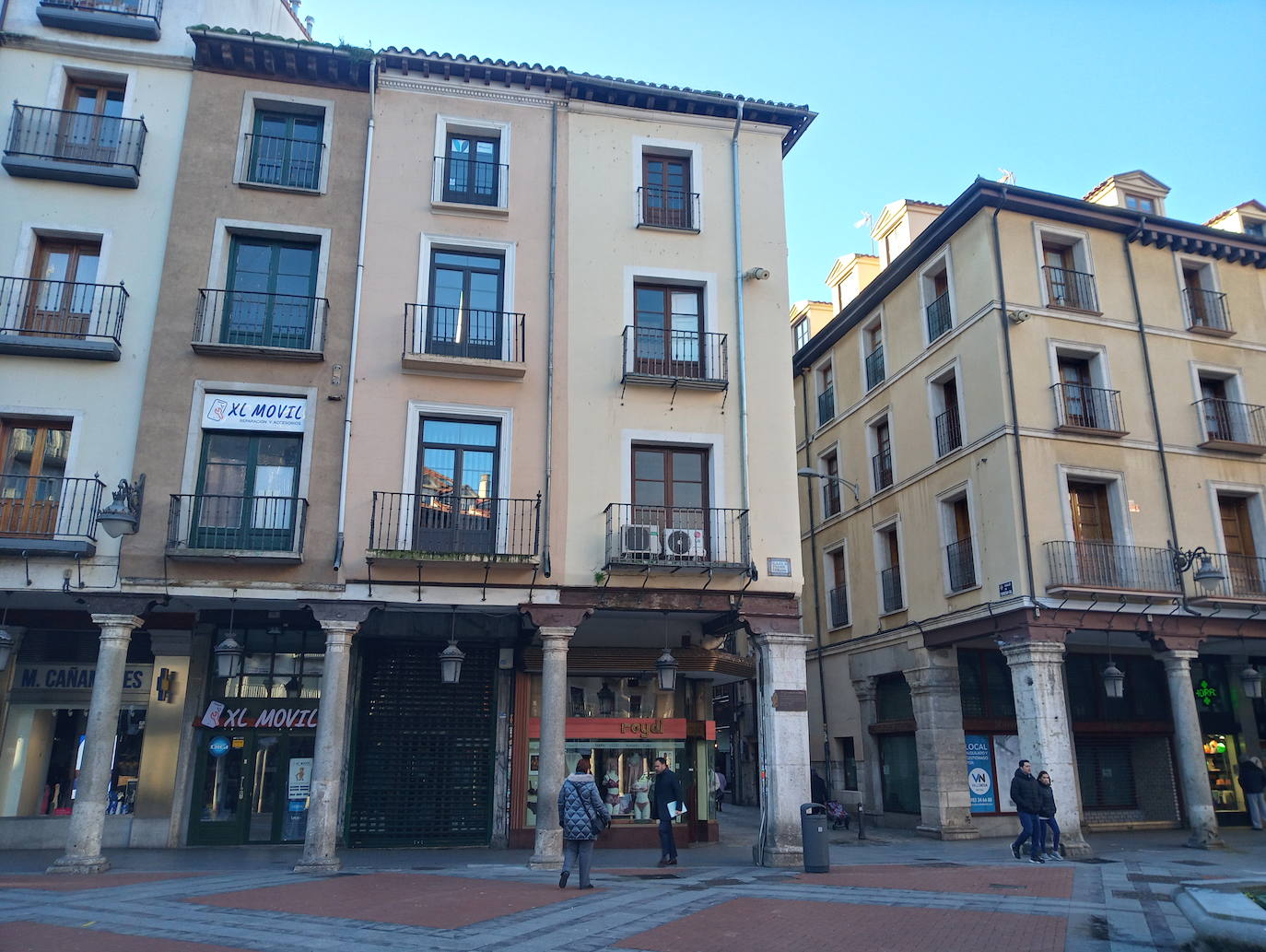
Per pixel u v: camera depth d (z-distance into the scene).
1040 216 20.00
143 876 12.28
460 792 16.72
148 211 15.23
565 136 16.92
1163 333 20.31
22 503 13.98
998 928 8.68
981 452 19.12
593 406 15.63
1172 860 15.00
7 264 14.63
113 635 13.45
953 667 20.31
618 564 14.61
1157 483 19.14
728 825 22.53
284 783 16.36
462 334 15.77
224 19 16.95
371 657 16.97
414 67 16.48
